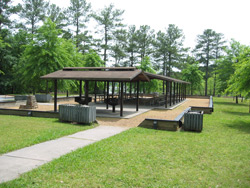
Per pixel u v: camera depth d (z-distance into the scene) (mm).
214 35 55281
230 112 17734
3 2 40125
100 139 7465
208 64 56812
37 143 6785
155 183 4207
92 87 30875
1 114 13336
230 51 28766
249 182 4402
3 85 38125
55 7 43625
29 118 11797
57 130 8664
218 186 4191
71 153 5766
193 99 36719
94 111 10531
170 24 51094
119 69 14180
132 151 6086
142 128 9648
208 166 5199
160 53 50219
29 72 20750
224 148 6742
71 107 10422
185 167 5078
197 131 9430
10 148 6090
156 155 5832
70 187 3949
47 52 19500
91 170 4707
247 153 6273
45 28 20953
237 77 12344
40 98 22625
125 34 46719
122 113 13719
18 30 40562
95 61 31125
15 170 4641
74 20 43938
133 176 4469
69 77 12891
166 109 18094
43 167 4785
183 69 49406
